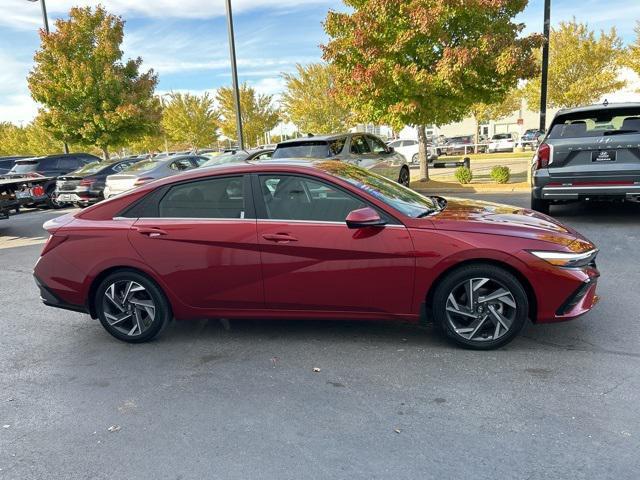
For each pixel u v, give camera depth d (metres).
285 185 4.15
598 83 25.48
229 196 4.24
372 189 4.17
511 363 3.71
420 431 2.97
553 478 2.51
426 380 3.55
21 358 4.41
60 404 3.56
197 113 41.38
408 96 12.17
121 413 3.39
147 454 2.92
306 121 32.66
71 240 4.46
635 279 5.33
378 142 12.24
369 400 3.35
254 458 2.81
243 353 4.20
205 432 3.10
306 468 2.70
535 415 3.05
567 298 3.72
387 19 11.91
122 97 20.33
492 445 2.80
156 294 4.38
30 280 7.14
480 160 25.02
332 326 4.63
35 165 18.30
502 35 11.70
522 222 4.00
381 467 2.68
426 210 4.24
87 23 20.36
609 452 2.68
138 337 4.49
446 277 3.85
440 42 11.83
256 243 4.08
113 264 4.35
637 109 7.34
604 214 8.55
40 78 20.41
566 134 7.60
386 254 3.86
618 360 3.66
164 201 4.38
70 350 4.53
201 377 3.83
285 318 4.22
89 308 4.57
